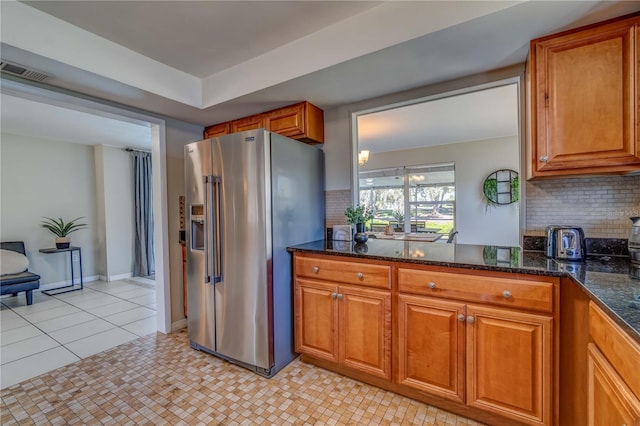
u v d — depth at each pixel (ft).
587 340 3.91
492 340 4.82
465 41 5.17
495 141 14.82
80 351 8.02
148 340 8.70
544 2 4.17
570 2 4.16
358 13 5.66
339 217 8.55
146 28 5.98
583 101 4.70
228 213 7.01
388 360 5.84
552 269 4.48
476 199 15.33
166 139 9.22
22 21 5.21
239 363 7.20
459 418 5.32
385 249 6.66
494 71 6.33
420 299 5.42
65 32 5.74
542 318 4.47
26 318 10.55
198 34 6.22
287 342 7.19
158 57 7.14
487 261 5.15
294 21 5.84
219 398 5.95
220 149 7.10
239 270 6.90
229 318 7.13
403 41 5.19
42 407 5.73
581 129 4.72
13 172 13.56
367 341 6.05
